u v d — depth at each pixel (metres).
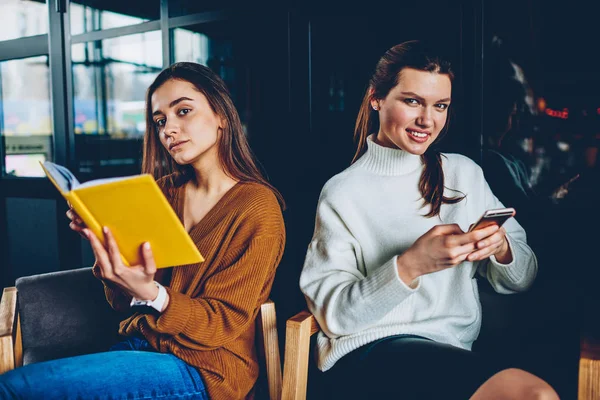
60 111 3.19
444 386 1.08
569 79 1.83
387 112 1.37
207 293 1.28
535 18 1.85
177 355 1.26
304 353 1.30
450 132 2.00
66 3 3.09
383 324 1.37
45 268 3.39
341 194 1.46
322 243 1.45
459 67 1.98
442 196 1.44
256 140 2.53
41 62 3.29
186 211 1.48
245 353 1.35
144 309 1.22
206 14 2.61
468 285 1.43
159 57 2.81
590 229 1.83
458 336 1.42
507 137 1.93
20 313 1.60
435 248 1.18
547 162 1.88
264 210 1.36
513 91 1.91
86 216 1.04
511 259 1.39
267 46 2.46
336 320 1.33
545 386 0.99
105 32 2.97
